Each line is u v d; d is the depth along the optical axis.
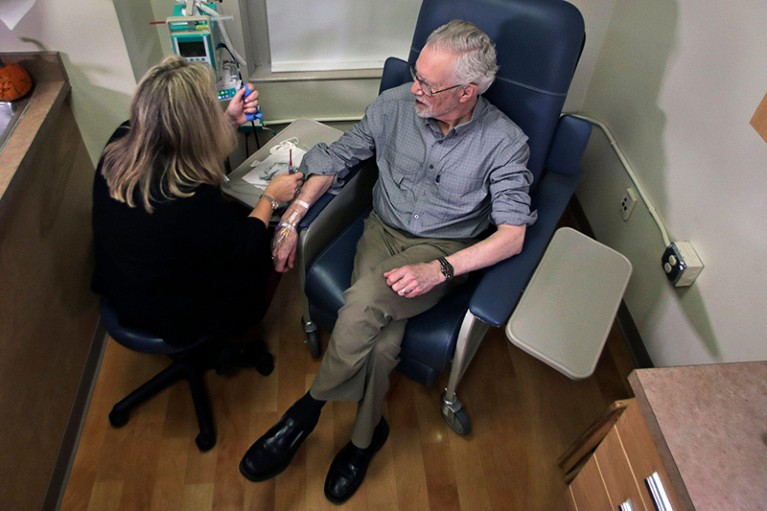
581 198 2.25
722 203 1.41
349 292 1.36
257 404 1.70
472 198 1.46
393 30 2.08
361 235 1.61
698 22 1.51
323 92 2.15
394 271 1.30
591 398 1.75
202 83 1.13
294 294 1.99
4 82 1.44
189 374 1.65
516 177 1.38
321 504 1.50
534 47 1.35
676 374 0.91
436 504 1.51
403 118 1.49
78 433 1.59
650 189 1.74
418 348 1.38
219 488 1.52
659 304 1.69
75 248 1.65
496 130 1.40
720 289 1.42
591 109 2.19
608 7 2.00
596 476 1.11
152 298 1.27
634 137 1.85
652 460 0.90
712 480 0.79
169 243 1.16
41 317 1.43
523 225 1.36
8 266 1.27
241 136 2.22
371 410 1.41
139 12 1.71
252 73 2.08
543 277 1.32
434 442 1.64
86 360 1.68
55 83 1.57
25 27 1.47
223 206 1.23
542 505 1.52
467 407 1.71
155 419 1.65
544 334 1.19
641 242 1.79
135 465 1.55
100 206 1.19
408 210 1.50
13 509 1.27
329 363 1.36
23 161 1.27
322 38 2.07
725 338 1.39
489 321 1.21
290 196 1.47
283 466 1.47
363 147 1.53
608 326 1.22
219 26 1.74
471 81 1.27
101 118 1.71
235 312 1.42
